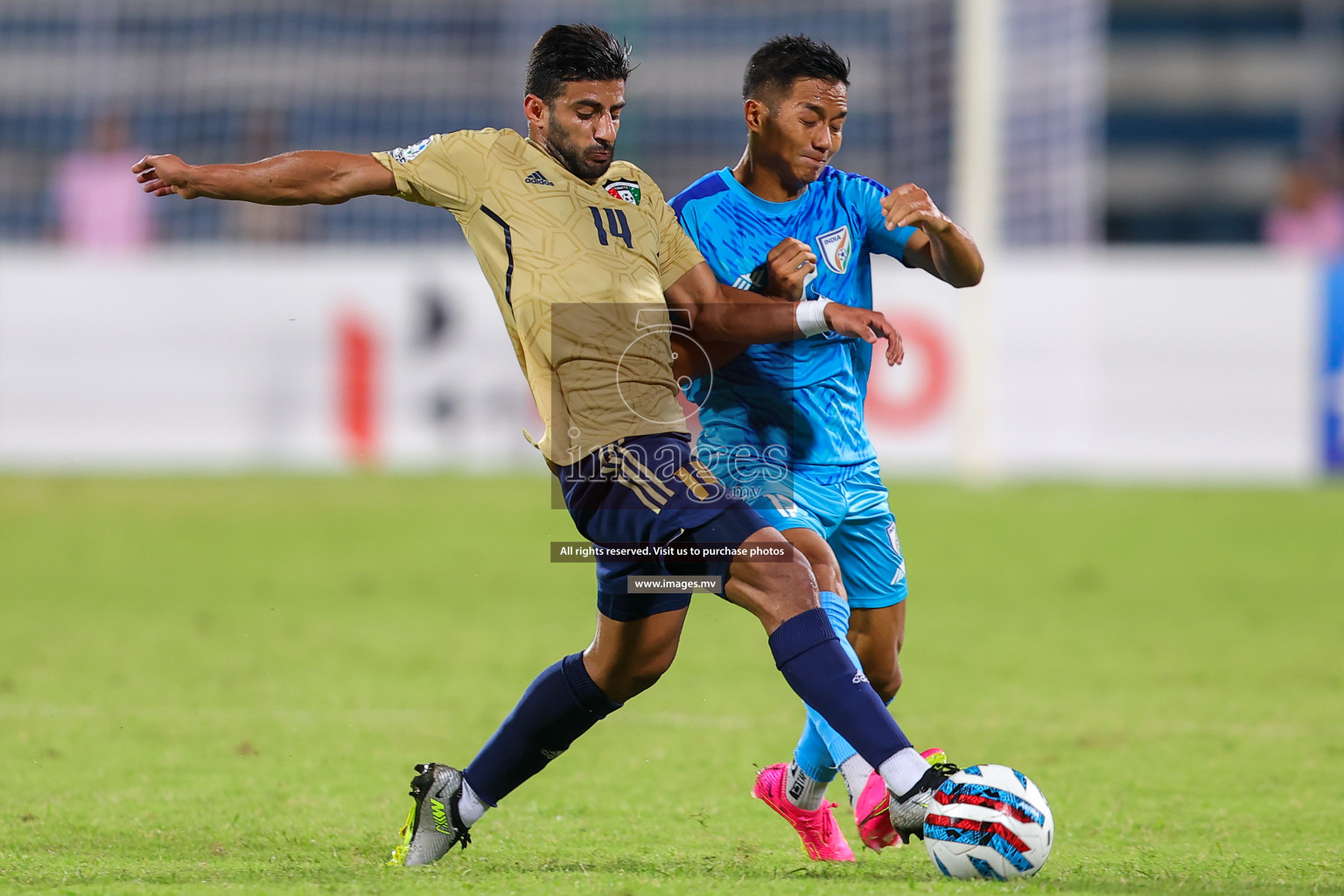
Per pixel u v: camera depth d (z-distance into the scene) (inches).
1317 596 1300.4
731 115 2426.2
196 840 581.3
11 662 1011.3
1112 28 3267.7
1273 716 866.8
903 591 616.4
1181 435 1948.8
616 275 526.0
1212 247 3253.0
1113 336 1939.0
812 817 565.6
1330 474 1943.9
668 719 864.9
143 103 2471.7
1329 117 3238.2
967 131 1797.5
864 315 546.0
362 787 690.8
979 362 1865.2
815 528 582.2
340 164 520.7
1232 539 1582.2
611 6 2436.0
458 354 1962.4
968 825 484.4
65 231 2322.8
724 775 728.3
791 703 914.7
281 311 1950.1
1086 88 2105.1
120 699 901.2
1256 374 1936.5
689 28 2417.6
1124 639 1117.1
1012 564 1454.2
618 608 521.3
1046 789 687.7
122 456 1962.4
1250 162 3243.1
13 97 2480.3
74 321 1951.3
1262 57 3267.7
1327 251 2541.8
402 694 925.2
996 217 1851.6
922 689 945.5
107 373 1953.7
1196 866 528.7
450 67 2463.1
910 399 1937.7
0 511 1710.1
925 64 2089.1
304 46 2448.3
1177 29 3280.0
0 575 1381.6
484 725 837.8
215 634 1124.5
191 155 2445.9
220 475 1952.5
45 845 569.3
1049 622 1182.9
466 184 530.0
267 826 609.3
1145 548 1535.4
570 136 530.3
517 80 2466.8
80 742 786.2
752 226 611.8
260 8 2445.9
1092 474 1958.7
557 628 1164.5
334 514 1713.8
